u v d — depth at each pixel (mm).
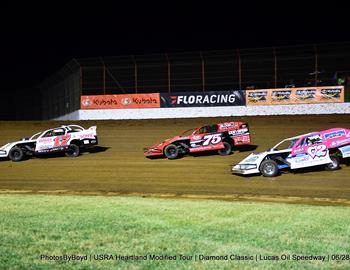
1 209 10156
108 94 34156
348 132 15672
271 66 32812
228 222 8430
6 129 29281
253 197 12797
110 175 16828
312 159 15320
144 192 14016
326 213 9422
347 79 31281
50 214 9406
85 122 30281
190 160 18844
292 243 6926
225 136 19266
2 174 17672
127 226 8102
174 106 31984
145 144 23000
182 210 9797
